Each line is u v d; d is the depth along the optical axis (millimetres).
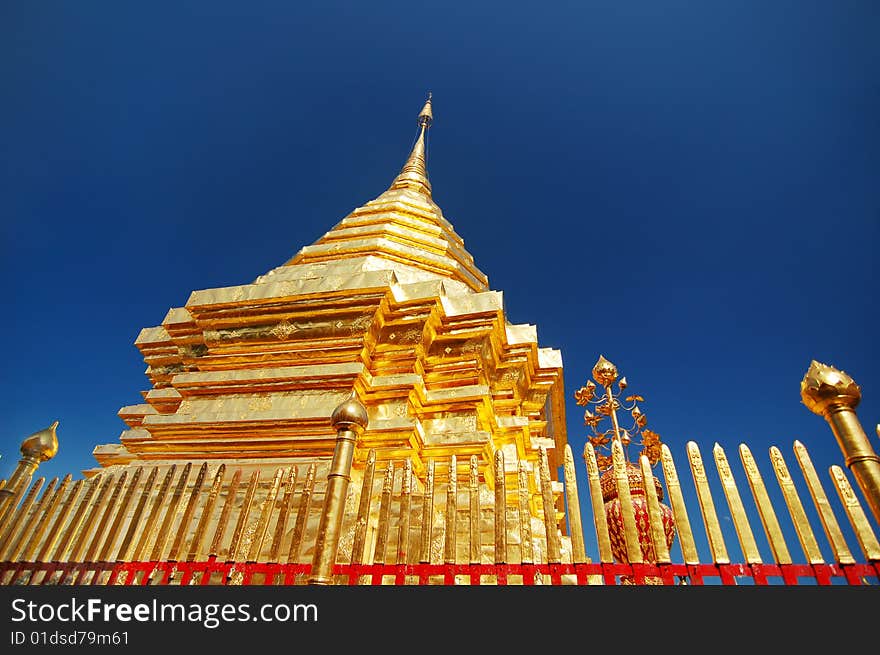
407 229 13859
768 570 3787
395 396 8086
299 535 4648
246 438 7668
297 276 10938
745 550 3881
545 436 10727
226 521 4852
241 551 4883
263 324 9289
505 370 9773
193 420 7926
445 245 13656
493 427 8828
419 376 8312
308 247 12977
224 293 9711
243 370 8539
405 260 12445
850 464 4164
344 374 8055
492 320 9117
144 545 4883
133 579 4680
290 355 8875
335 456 4477
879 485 3930
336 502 4258
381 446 7207
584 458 4602
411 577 4457
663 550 3973
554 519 4305
